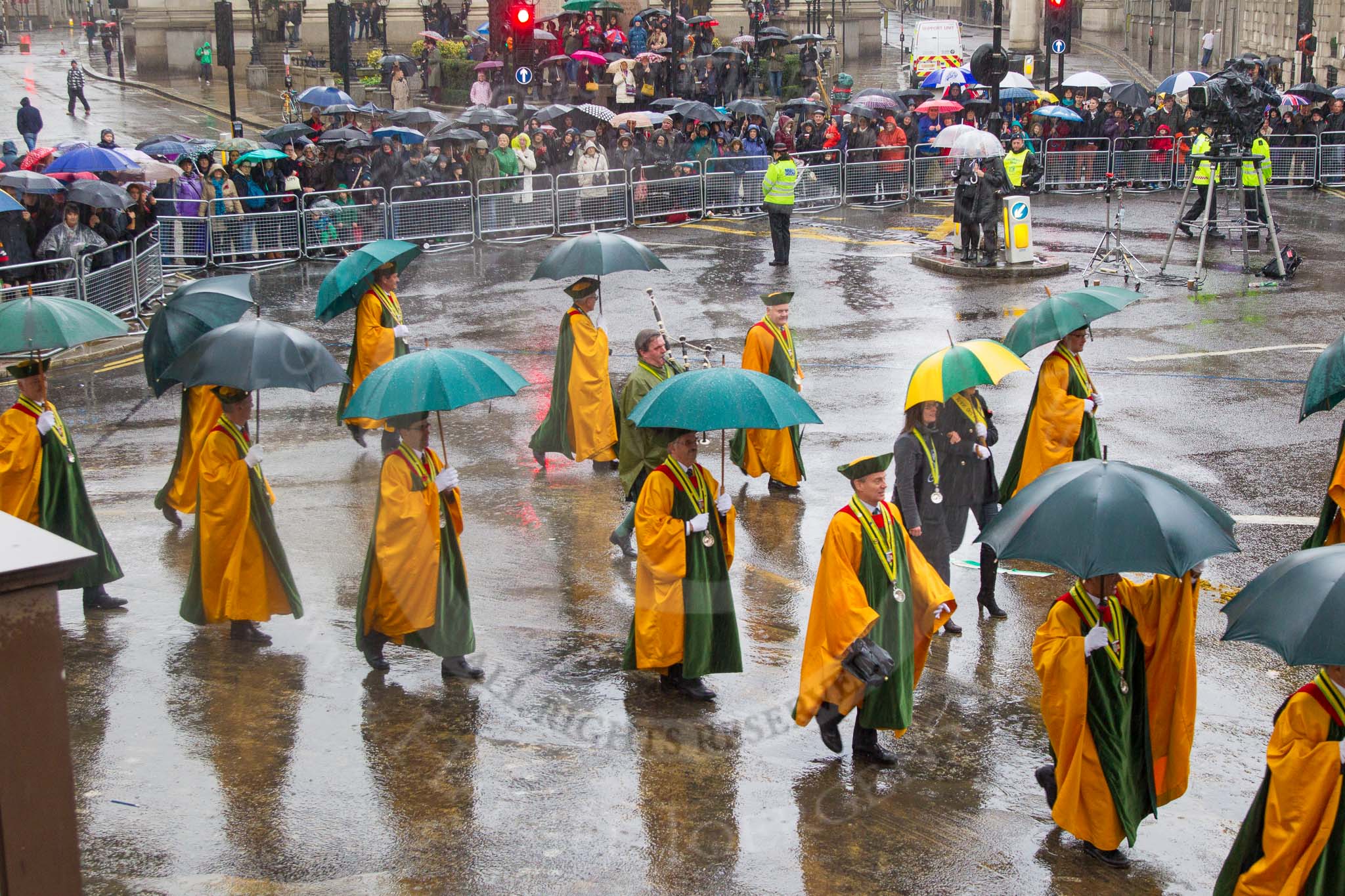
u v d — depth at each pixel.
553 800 6.04
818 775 6.43
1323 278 19.59
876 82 44.97
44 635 3.57
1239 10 33.50
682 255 21.59
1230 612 5.21
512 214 23.17
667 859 5.61
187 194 21.36
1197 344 15.84
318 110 26.56
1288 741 5.13
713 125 26.45
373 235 22.14
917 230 24.00
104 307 17.81
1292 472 11.21
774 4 48.97
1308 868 5.11
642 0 36.03
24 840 3.61
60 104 43.94
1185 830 6.13
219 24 29.58
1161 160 28.20
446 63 30.73
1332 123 28.06
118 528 9.84
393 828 5.78
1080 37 37.56
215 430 7.62
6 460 8.09
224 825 5.75
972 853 5.79
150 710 6.84
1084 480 5.70
